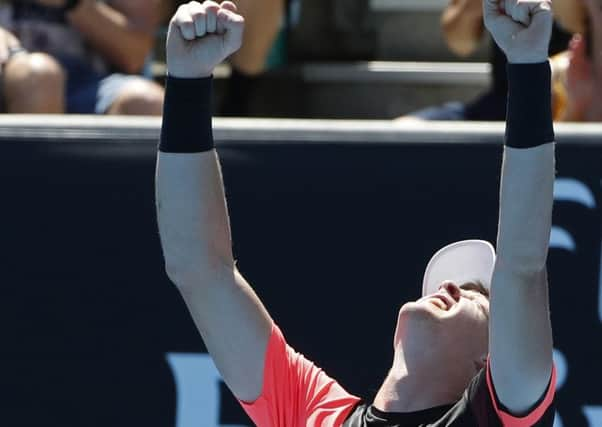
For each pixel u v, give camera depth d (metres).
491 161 10.84
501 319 6.87
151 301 11.04
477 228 10.81
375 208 10.88
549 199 6.81
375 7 18.28
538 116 6.78
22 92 13.43
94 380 11.07
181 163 7.66
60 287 11.08
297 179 10.93
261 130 10.93
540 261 6.83
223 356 7.95
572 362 10.77
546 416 7.10
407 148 10.88
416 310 7.76
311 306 10.92
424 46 18.20
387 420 7.64
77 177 11.02
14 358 11.11
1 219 11.05
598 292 10.77
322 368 10.91
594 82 12.77
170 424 11.02
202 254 7.75
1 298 11.10
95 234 11.03
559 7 13.00
